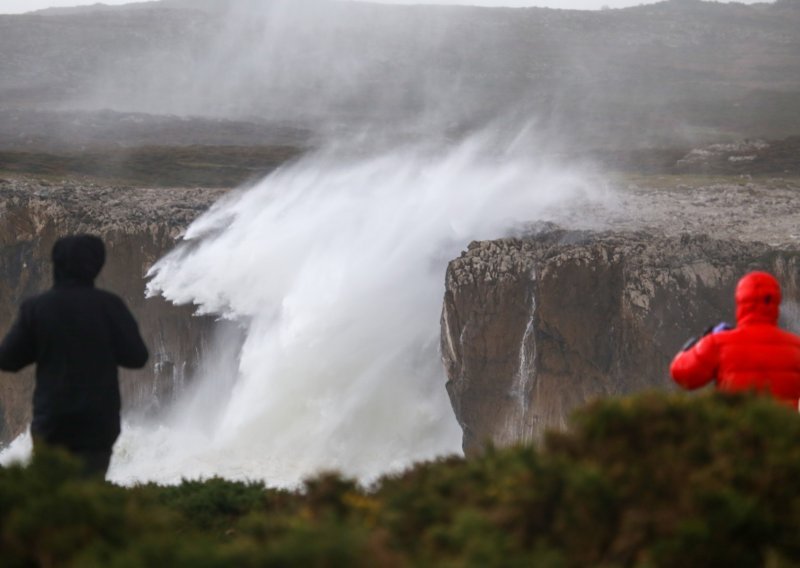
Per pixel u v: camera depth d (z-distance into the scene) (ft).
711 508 27.73
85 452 44.88
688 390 43.47
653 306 160.76
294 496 42.98
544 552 26.55
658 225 195.00
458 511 30.17
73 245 45.85
